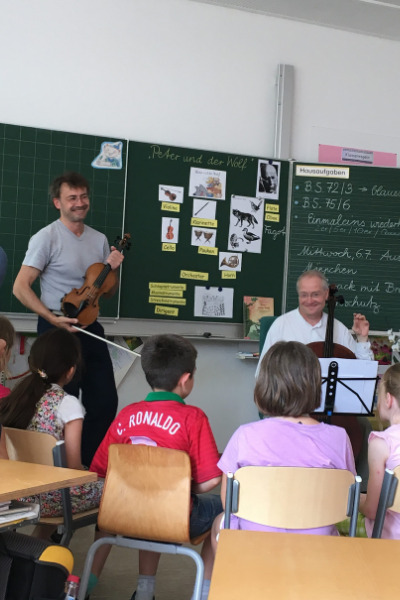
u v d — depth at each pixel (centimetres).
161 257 487
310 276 385
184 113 495
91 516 238
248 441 197
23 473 173
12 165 450
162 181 486
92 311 369
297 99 521
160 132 489
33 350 254
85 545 323
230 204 502
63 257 377
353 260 521
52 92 462
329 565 119
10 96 452
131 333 483
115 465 212
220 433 509
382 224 525
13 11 451
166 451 207
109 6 474
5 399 248
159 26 487
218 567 117
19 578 169
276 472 183
